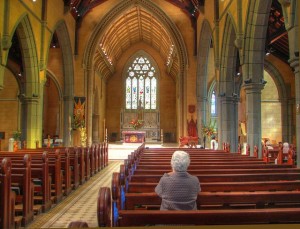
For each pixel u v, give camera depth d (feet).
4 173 19.69
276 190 16.85
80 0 82.53
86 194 35.14
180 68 86.63
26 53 59.16
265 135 91.76
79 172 41.42
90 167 48.85
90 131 86.84
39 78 61.72
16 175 23.08
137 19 107.96
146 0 86.22
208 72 88.99
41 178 27.55
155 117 129.49
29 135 60.18
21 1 53.11
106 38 101.04
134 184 16.42
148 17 101.50
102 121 125.90
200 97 83.41
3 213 19.56
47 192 27.76
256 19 44.19
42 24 62.85
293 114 82.94
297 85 30.71
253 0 43.98
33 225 23.40
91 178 47.39
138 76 135.44
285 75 83.10
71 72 84.38
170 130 132.05
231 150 59.00
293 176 19.71
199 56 82.74
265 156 36.24
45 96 106.83
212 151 46.47
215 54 63.05
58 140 82.94
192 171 21.79
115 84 135.33
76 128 84.17
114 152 86.48
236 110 60.39
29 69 59.98
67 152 34.65
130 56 135.95
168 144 116.88
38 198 28.25
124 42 125.80
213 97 98.84
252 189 16.62
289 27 31.30
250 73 45.75
